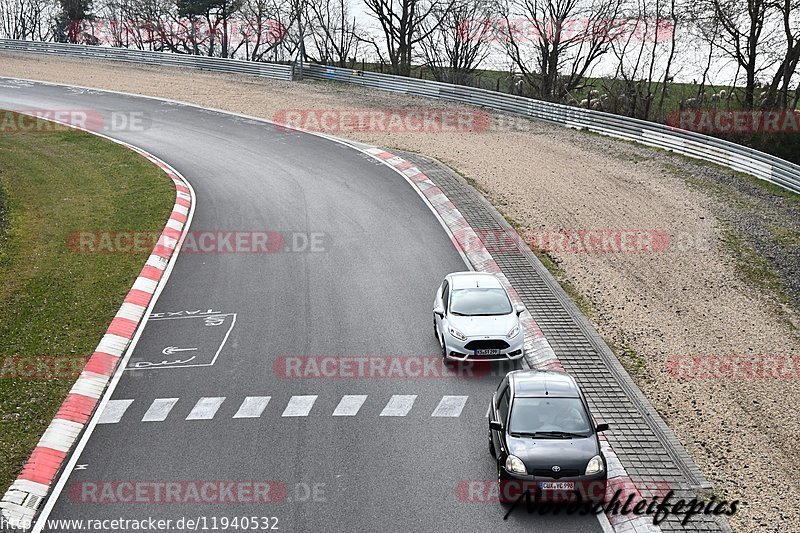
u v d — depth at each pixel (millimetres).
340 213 90562
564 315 64875
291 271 73250
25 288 66125
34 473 42438
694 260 78688
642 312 66938
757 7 138500
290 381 52969
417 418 48531
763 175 103062
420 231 84625
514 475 39094
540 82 182625
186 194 96250
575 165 111812
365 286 69875
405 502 40125
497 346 54375
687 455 45594
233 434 46688
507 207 93625
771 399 53531
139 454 44562
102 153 113562
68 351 56375
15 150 113438
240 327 61375
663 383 54969
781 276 75562
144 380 53094
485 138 128000
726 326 65000
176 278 71125
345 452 44750
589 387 52938
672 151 117125
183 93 163875
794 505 41781
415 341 59344
